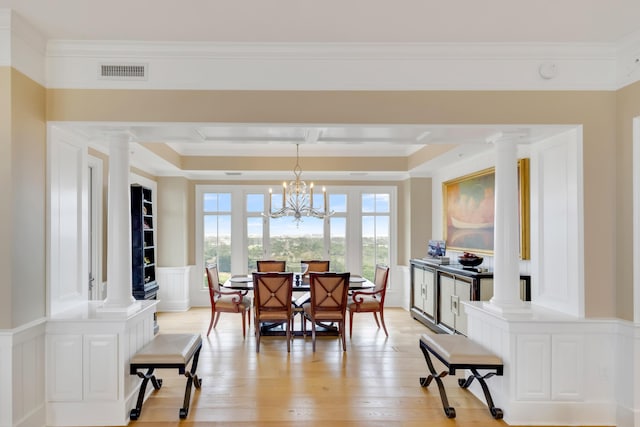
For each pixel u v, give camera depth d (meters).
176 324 5.57
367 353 4.34
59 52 2.75
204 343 4.68
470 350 2.92
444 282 5.01
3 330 2.37
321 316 4.42
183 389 3.36
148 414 2.91
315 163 6.25
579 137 2.85
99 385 2.74
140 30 2.57
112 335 2.75
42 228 2.70
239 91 2.83
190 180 6.83
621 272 2.78
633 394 2.65
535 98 2.85
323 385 3.45
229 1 2.22
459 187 5.52
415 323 5.72
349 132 4.21
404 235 6.95
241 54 2.81
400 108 2.85
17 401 2.43
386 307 6.91
